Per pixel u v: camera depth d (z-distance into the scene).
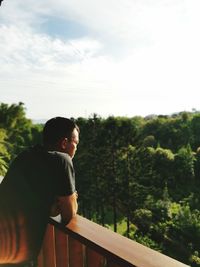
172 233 45.62
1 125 55.94
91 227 1.69
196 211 49.59
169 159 65.31
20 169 1.81
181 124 85.75
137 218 48.66
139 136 51.94
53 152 1.82
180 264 1.19
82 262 1.78
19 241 1.76
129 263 1.22
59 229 1.90
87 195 51.91
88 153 52.44
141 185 49.38
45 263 2.21
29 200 1.76
